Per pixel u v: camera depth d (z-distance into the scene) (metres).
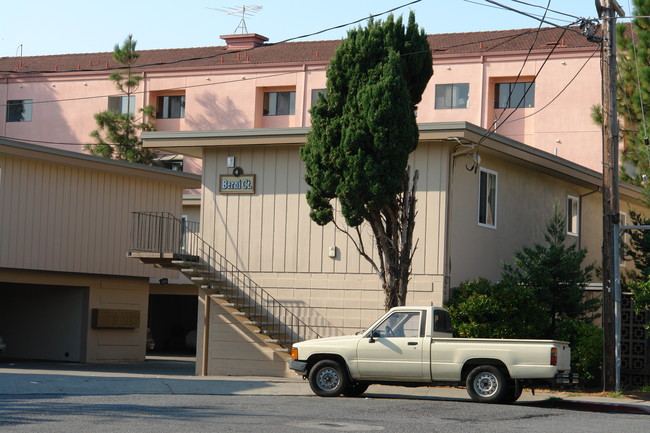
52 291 38.12
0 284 39.75
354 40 24.28
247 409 17.95
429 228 27.03
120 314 38.12
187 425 15.05
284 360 28.83
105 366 35.00
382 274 24.36
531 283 26.95
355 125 23.61
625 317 26.91
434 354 21.09
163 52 67.81
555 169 32.50
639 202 40.25
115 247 37.09
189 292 45.19
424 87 24.97
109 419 15.58
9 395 19.70
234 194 29.88
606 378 24.30
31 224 33.47
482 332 25.36
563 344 20.95
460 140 26.53
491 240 29.67
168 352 49.62
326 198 24.55
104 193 36.50
